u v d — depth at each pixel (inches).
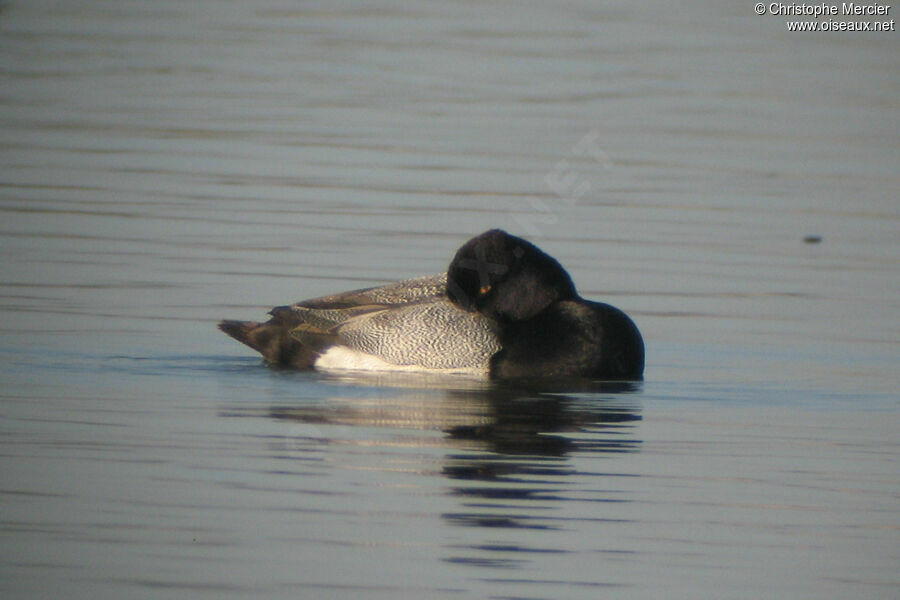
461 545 346.3
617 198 847.1
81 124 1024.2
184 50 1304.1
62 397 475.5
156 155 933.8
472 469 403.5
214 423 446.3
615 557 341.1
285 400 479.2
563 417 464.1
